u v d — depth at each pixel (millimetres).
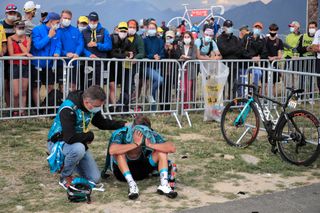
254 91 7289
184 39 9461
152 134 5492
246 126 7676
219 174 6066
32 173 5887
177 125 8727
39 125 8266
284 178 5965
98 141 7477
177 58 9461
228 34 10016
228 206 4945
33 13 8805
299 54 11547
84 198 5008
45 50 8469
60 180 5508
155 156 5477
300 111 6473
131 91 8836
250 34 10664
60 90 8602
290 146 7219
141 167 5605
